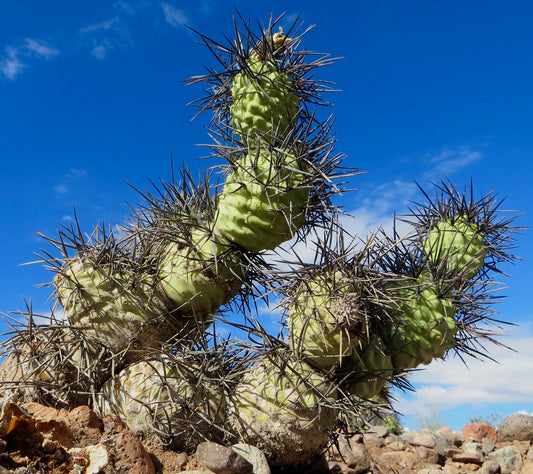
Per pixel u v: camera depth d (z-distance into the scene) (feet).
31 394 1.22
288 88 1.21
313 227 1.24
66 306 1.29
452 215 1.40
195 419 1.15
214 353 1.18
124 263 1.30
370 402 1.21
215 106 1.32
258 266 1.21
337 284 1.08
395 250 1.29
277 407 1.13
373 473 1.53
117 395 1.17
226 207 1.19
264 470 1.06
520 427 1.94
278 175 1.12
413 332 1.24
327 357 1.11
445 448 1.82
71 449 0.94
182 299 1.27
